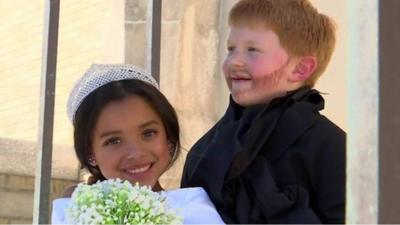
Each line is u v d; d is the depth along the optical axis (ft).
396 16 3.85
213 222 5.76
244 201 5.80
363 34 3.86
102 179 6.73
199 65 12.50
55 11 8.10
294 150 5.88
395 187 3.80
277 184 5.83
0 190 13.51
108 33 14.08
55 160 13.55
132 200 5.55
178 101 12.48
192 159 6.50
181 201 5.97
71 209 5.63
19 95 23.34
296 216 5.57
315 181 5.83
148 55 8.39
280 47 6.26
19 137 23.07
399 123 3.82
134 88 6.48
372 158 3.80
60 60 19.79
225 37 12.45
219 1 12.51
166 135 6.66
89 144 6.57
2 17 24.56
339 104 11.29
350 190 3.88
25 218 13.69
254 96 6.28
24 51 23.34
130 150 6.39
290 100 6.14
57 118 19.97
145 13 12.59
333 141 5.93
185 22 12.53
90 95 6.49
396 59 3.84
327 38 6.46
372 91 3.81
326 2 11.58
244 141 5.87
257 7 6.29
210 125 12.44
